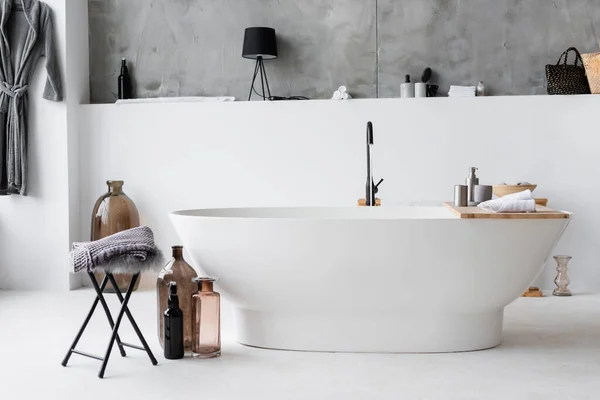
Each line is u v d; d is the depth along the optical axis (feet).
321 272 11.44
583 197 17.70
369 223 11.24
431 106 18.01
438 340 11.71
